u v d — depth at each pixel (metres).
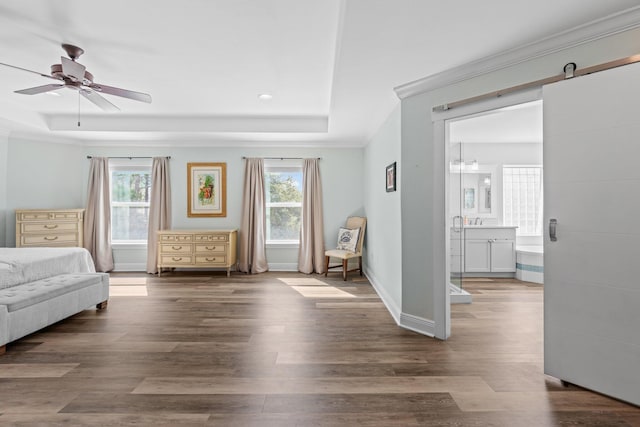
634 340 1.88
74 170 5.79
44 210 5.17
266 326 3.24
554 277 2.17
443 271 2.91
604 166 1.96
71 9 2.31
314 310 3.75
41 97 4.23
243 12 2.35
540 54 2.31
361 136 5.46
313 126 5.21
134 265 5.98
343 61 2.60
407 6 1.89
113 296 4.33
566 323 2.13
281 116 5.10
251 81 3.65
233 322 3.35
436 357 2.56
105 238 5.82
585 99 2.02
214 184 6.00
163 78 3.56
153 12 2.35
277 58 3.08
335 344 2.81
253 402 1.96
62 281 3.34
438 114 2.90
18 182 5.33
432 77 2.87
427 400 1.99
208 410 1.88
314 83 3.71
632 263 1.88
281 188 6.14
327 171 6.04
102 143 5.86
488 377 2.26
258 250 5.86
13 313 2.66
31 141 5.44
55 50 2.92
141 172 6.04
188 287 4.82
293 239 6.19
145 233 6.04
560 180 2.12
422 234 3.08
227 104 4.50
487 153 5.94
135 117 5.11
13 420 1.78
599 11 1.95
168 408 1.90
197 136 5.45
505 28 2.13
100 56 3.04
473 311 3.70
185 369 2.36
